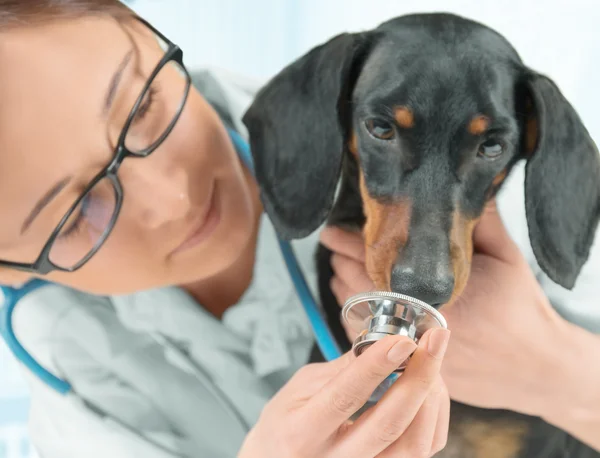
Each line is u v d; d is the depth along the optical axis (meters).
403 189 0.90
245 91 1.39
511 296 1.01
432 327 0.65
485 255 1.05
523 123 0.95
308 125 0.98
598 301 1.17
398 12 1.56
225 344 1.21
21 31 0.82
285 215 1.00
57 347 1.24
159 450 1.21
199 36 1.72
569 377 1.01
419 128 0.88
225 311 1.24
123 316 1.22
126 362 1.24
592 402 1.03
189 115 0.98
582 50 1.42
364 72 0.96
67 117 0.82
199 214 0.99
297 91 1.00
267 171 1.02
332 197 0.97
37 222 0.86
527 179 0.91
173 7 1.73
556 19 1.45
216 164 1.03
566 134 0.93
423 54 0.90
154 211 0.92
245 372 1.21
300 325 1.19
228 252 1.08
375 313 0.65
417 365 0.62
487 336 1.01
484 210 0.96
